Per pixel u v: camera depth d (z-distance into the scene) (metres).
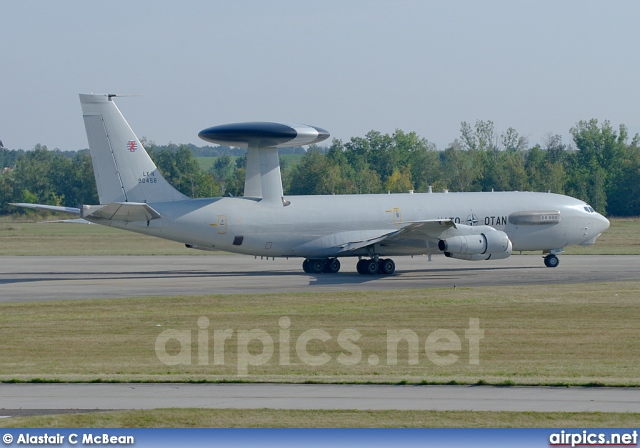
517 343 84.94
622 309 110.25
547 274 160.62
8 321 101.31
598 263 188.88
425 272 166.75
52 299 122.69
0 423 52.00
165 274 165.12
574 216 179.88
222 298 122.69
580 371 69.88
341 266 184.25
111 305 115.50
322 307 112.50
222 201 156.75
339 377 66.38
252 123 150.50
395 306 113.44
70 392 60.81
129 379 65.38
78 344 85.50
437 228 155.88
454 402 56.91
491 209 174.75
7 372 70.25
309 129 152.38
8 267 185.75
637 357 77.12
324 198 165.38
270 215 159.00
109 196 151.88
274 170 160.50
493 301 118.56
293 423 51.88
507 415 53.38
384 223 166.62
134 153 152.62
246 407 55.75
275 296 124.94
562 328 94.56
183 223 153.62
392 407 55.59
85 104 150.12
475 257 159.50
